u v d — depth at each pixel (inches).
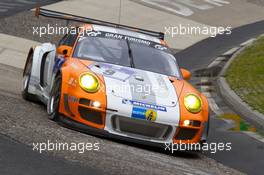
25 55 1491.1
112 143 705.6
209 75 1502.2
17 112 775.7
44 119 767.7
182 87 783.1
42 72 916.6
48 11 944.3
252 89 1295.5
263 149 867.4
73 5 2086.6
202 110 755.4
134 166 604.1
